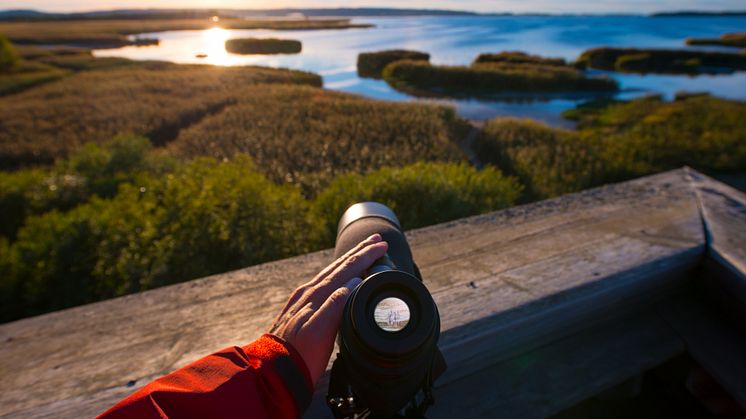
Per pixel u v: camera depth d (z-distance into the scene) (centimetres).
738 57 4984
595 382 91
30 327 93
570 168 1085
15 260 374
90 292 354
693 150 1276
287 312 43
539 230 126
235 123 1594
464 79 3694
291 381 36
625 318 108
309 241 402
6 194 645
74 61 4706
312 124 1535
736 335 104
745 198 144
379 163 1045
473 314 86
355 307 37
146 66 4297
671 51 5275
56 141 1478
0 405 71
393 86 3781
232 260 376
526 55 5500
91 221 393
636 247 113
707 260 111
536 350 97
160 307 97
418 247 118
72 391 74
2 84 3006
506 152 1301
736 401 95
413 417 48
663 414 112
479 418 82
